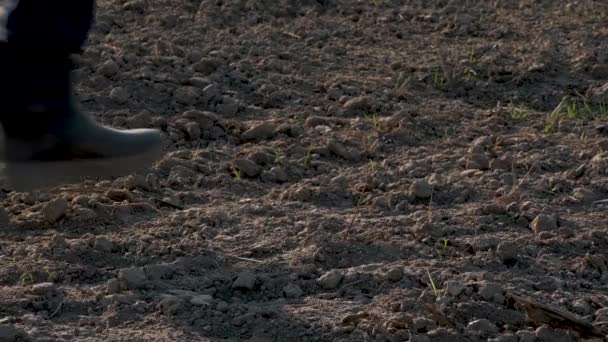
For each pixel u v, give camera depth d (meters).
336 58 15.96
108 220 10.78
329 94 14.59
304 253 10.16
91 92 13.91
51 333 8.66
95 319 8.97
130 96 13.95
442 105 14.55
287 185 12.02
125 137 8.12
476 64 15.77
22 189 8.34
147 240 10.35
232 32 16.59
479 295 9.43
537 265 10.14
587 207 11.48
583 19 17.81
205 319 9.01
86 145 7.88
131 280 9.50
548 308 9.19
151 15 16.70
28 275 9.60
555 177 12.06
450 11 18.02
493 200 11.57
